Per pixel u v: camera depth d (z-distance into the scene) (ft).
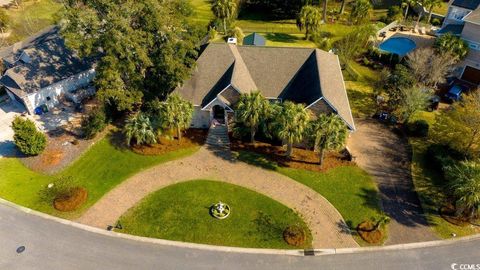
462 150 146.92
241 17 291.17
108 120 168.86
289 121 135.64
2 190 140.05
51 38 203.72
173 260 116.47
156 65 158.51
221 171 147.74
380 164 150.61
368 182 142.51
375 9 297.74
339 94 162.30
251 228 125.90
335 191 139.03
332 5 303.07
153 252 118.83
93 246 120.78
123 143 161.58
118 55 156.15
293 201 135.33
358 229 125.08
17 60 193.16
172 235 123.95
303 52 172.86
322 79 157.17
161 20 152.35
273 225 126.82
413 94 162.50
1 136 166.71
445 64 179.83
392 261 115.85
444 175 140.87
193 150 157.48
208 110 161.68
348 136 154.51
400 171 147.33
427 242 121.39
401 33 248.32
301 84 164.14
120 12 150.41
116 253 118.62
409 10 276.00
